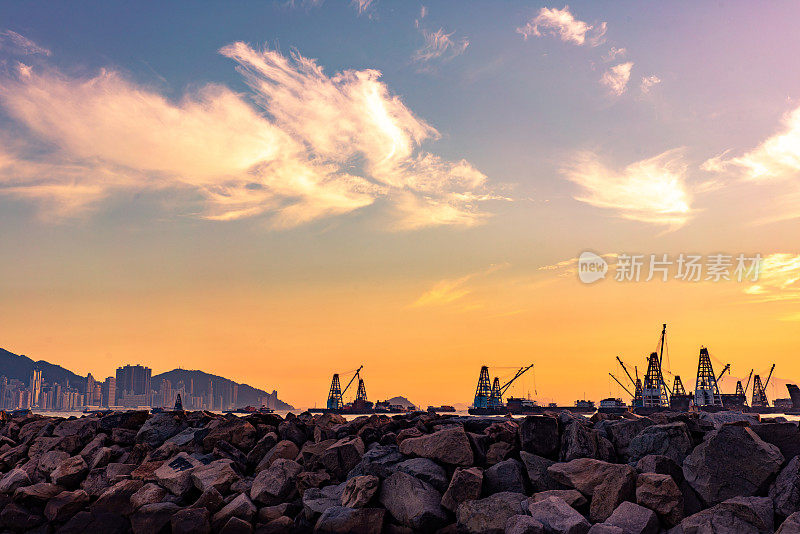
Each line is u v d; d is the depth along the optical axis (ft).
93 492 70.79
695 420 62.08
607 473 52.49
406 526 55.16
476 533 51.57
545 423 62.18
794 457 48.83
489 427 66.85
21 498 68.18
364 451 69.05
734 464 49.98
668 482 48.88
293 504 62.03
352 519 55.31
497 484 56.80
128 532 62.54
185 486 66.28
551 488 55.98
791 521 41.04
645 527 46.29
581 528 46.21
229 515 60.13
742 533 43.65
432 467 59.88
